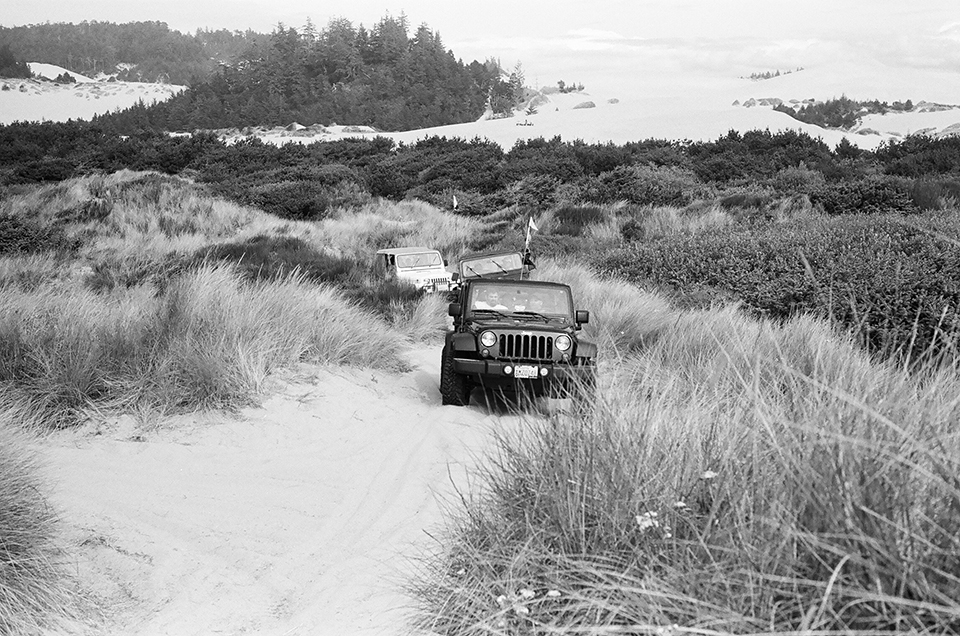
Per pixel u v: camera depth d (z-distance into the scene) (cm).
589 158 3634
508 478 424
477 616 341
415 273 1811
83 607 393
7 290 976
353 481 593
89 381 699
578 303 1217
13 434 503
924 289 945
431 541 467
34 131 4859
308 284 1159
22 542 402
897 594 252
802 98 19500
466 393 830
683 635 278
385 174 3788
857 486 274
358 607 402
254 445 664
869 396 352
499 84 18500
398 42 19150
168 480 576
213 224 2719
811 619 262
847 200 2262
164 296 932
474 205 3303
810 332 838
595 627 296
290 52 17775
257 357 788
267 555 469
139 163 4316
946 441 300
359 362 938
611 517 343
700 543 307
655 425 401
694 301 1236
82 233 2350
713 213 2369
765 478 328
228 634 385
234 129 13025
